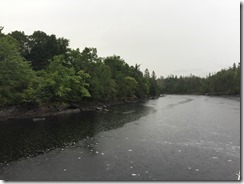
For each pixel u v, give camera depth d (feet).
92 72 250.98
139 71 472.44
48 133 115.85
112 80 296.30
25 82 177.17
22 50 249.96
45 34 267.18
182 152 86.69
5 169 70.59
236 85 549.13
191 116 176.86
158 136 110.83
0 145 95.14
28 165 73.77
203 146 94.32
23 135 111.55
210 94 620.90
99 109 227.61
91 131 121.19
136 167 72.18
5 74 160.45
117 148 91.66
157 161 77.36
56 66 204.95
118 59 375.66
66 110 200.03
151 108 240.53
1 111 163.12
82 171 69.15
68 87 203.62
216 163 75.77
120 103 314.76
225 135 112.88
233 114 189.16
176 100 393.29
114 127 131.95
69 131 120.88
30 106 178.19
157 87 562.25
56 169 70.59
